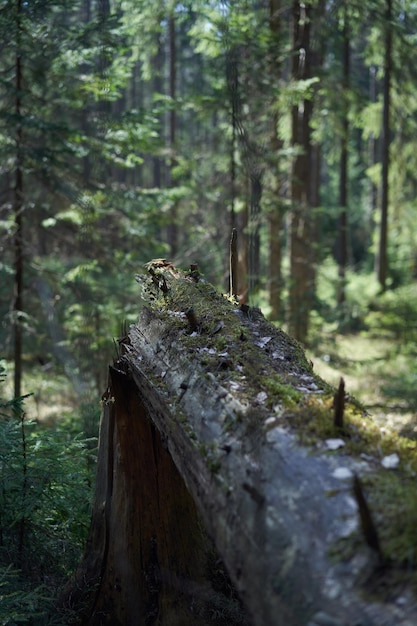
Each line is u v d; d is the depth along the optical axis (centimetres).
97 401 648
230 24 934
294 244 1327
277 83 1071
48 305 1002
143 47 1252
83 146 888
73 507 434
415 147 1964
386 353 1385
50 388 1023
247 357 307
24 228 969
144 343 372
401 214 2208
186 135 2680
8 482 380
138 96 3109
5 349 929
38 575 398
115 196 937
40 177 905
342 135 1526
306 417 252
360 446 236
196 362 308
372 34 1560
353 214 3089
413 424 813
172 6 1101
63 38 791
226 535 236
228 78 437
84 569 381
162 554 360
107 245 1020
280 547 211
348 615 182
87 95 868
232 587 355
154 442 359
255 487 229
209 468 254
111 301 970
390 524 199
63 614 367
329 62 1697
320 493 214
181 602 356
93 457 499
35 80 847
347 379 1162
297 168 1302
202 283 409
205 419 275
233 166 916
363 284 2130
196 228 1230
